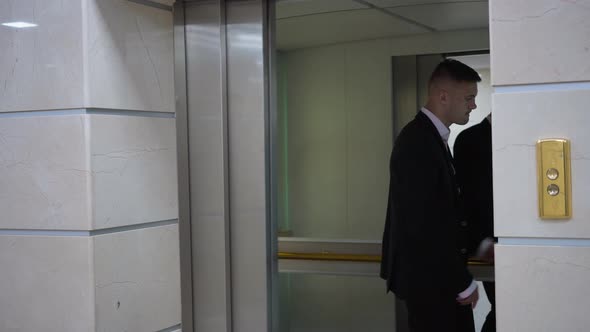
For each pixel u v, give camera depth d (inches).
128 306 138.7
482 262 168.2
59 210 133.6
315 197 191.9
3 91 137.3
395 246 163.9
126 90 138.3
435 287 160.1
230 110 160.9
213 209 160.7
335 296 189.0
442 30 175.3
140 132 141.6
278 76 194.9
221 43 159.3
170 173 148.7
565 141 101.9
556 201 102.1
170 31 149.6
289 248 193.3
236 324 162.1
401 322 183.6
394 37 181.0
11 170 137.4
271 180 161.2
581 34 101.3
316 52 190.4
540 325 103.9
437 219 160.1
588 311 102.0
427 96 179.6
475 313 169.9
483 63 173.3
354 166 188.2
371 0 172.9
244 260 160.9
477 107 166.6
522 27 103.2
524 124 103.6
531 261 103.9
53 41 132.6
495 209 104.9
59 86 132.3
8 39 136.6
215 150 160.1
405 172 162.1
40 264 135.8
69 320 133.7
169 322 148.1
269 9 160.2
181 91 161.2
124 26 138.0
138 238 141.2
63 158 133.0
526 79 103.3
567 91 102.0
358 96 187.0
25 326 137.4
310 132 192.1
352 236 188.7
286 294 193.3
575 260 102.3
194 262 162.7
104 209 133.6
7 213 138.2
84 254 131.9
